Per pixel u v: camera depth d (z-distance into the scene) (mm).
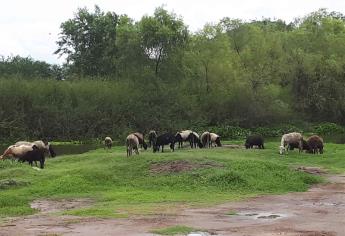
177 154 25578
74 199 18000
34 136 54094
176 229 12359
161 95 59688
